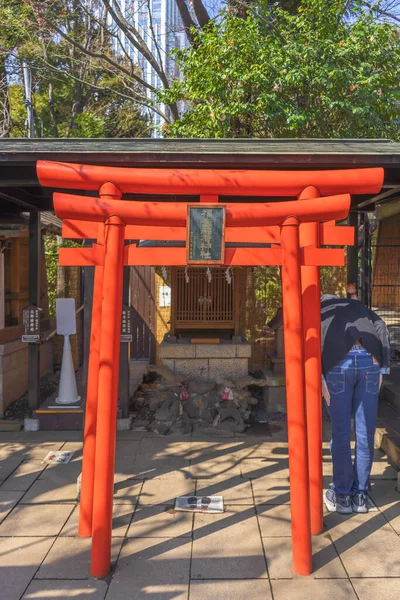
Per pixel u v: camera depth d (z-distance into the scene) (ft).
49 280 29.73
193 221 9.90
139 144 13.67
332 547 10.25
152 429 17.40
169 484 13.15
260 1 26.03
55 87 51.67
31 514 11.67
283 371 19.40
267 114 24.13
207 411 17.78
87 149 12.19
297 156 11.79
